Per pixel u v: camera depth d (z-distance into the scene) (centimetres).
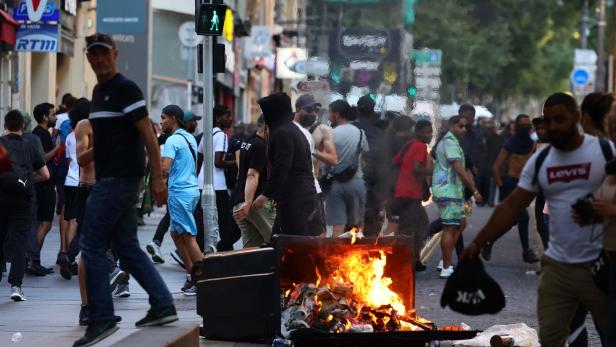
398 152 2448
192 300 2092
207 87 2545
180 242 2164
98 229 1391
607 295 1200
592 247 1195
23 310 1869
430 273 2591
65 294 2106
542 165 1206
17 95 4356
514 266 2781
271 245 1595
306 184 1855
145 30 4891
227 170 2612
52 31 3722
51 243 3105
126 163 1392
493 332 1636
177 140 2169
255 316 1583
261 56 7675
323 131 2273
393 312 1570
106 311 1384
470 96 7944
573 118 1187
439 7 6228
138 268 1433
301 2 4078
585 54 7725
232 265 1597
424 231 2508
